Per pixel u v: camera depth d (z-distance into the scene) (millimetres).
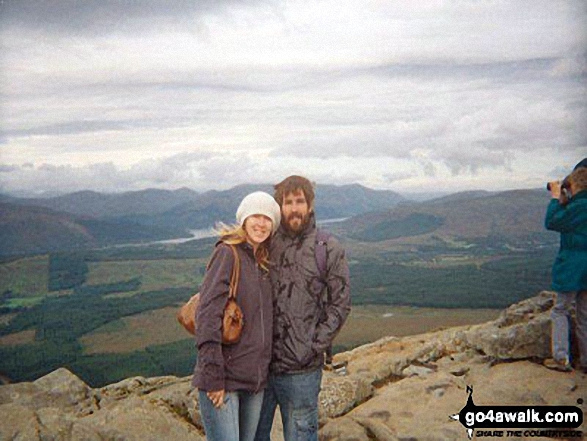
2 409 3361
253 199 2363
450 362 4656
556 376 3934
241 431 2473
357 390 3975
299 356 2428
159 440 3311
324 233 2508
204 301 2275
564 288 3988
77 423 3299
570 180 3986
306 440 2521
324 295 2502
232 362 2322
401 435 3309
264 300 2389
